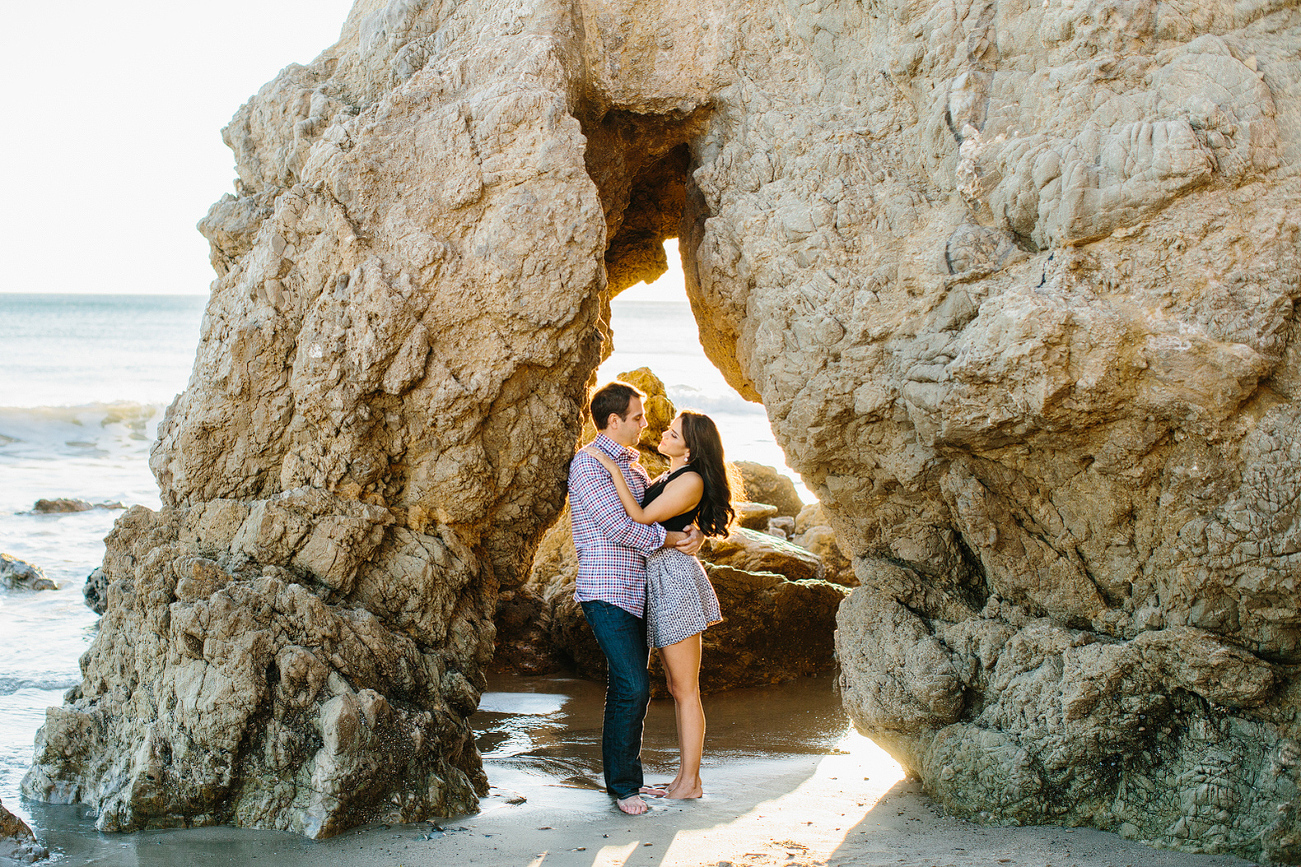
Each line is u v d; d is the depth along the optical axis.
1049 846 3.67
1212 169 3.60
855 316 4.30
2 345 45.62
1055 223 3.79
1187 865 3.46
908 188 4.38
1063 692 3.89
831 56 4.73
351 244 4.40
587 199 4.51
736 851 3.66
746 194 4.83
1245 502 3.59
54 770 4.20
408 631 4.50
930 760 4.24
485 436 4.73
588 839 3.79
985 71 4.18
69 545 10.80
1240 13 3.79
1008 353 3.64
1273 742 3.60
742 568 7.50
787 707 6.32
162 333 54.09
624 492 4.37
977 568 4.64
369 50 4.96
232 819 3.87
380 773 3.92
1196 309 3.59
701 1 5.04
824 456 4.56
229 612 3.95
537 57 4.55
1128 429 3.74
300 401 4.46
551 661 7.34
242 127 5.20
